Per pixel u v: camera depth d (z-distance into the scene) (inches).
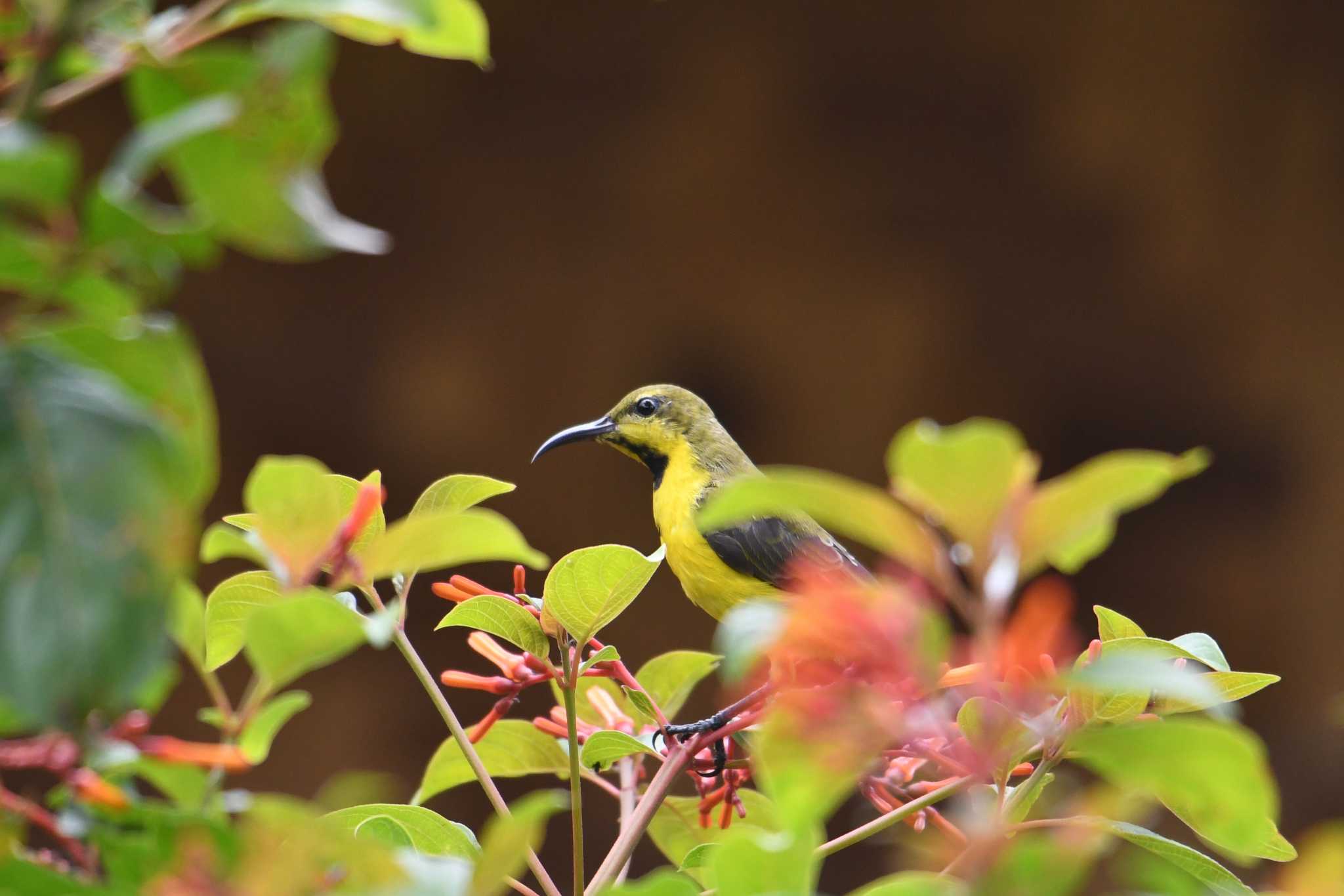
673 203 730.2
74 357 66.4
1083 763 105.0
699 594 279.1
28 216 71.2
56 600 60.1
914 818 130.1
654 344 735.1
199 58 69.6
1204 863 110.9
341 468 720.3
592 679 164.9
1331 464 702.5
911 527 72.9
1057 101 713.0
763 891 76.1
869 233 731.4
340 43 698.2
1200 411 719.1
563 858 642.8
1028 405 729.6
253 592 119.6
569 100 724.7
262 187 62.8
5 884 72.9
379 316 724.0
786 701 73.5
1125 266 720.3
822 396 733.3
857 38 714.8
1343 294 701.9
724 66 722.2
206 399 67.7
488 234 729.6
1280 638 702.5
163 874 74.9
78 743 67.6
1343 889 70.3
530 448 729.6
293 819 71.6
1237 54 696.4
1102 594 714.8
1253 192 706.2
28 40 68.7
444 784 156.9
